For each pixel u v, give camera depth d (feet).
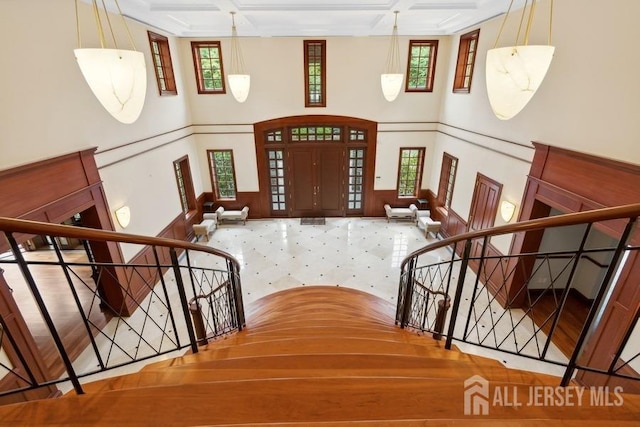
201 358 7.92
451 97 25.76
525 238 17.16
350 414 4.79
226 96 27.35
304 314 14.69
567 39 14.14
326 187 30.96
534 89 9.63
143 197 20.25
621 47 11.74
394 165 30.09
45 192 13.21
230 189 31.09
